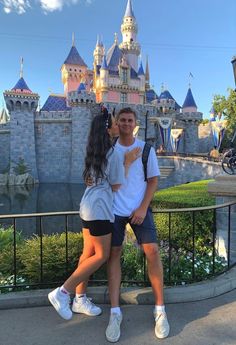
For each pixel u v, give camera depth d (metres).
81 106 57.56
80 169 57.53
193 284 3.95
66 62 80.31
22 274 4.80
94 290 3.83
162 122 54.84
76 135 57.78
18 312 3.56
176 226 6.17
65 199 39.78
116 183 3.14
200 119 67.81
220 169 35.31
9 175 55.38
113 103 59.84
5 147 61.28
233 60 5.85
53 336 3.06
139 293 3.74
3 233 6.91
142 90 70.44
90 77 81.50
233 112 51.50
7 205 35.84
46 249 4.73
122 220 3.31
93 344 2.93
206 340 2.97
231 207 5.00
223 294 3.94
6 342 2.96
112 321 3.05
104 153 3.08
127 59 75.75
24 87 59.84
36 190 48.25
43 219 20.64
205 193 8.23
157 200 7.04
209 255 5.16
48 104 73.31
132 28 77.44
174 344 2.91
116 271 3.30
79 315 3.47
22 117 58.59
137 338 3.01
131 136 3.40
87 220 3.14
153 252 3.26
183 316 3.41
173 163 40.09
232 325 3.22
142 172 3.34
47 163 60.03
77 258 4.68
